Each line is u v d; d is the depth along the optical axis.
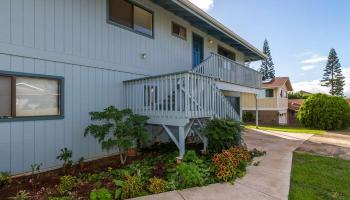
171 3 9.55
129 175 5.09
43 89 6.26
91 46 7.34
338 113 17.98
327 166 6.75
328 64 52.59
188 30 11.81
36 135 6.03
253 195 4.59
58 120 6.48
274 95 27.33
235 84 13.38
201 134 7.87
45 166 6.18
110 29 7.92
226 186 5.04
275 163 6.94
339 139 12.16
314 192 4.83
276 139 11.84
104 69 7.71
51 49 6.33
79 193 4.44
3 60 5.47
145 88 7.76
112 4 8.06
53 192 4.51
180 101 6.83
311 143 10.80
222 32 12.38
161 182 4.83
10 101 5.63
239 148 7.36
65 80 6.65
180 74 6.88
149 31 9.55
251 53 17.92
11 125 5.59
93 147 7.34
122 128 6.22
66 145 6.65
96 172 5.79
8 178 5.14
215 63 11.59
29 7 5.90
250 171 6.11
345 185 5.26
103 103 7.65
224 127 7.37
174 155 7.13
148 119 7.10
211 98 7.88
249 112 26.45
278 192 4.77
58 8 6.50
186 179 4.96
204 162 6.26
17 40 5.68
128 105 8.23
